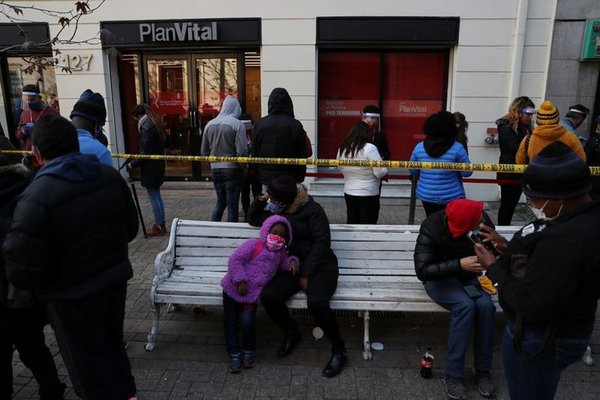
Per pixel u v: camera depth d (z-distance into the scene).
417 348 3.43
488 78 7.55
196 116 8.69
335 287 3.35
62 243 2.25
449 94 7.93
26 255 2.12
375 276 3.73
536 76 7.52
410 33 7.50
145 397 2.88
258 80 8.45
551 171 1.77
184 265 3.83
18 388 3.02
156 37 7.82
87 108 3.22
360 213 4.93
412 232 3.76
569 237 1.70
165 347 3.43
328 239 3.43
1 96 8.78
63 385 2.90
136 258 5.22
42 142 2.29
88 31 7.95
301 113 7.87
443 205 4.29
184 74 8.55
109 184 2.45
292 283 3.28
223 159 4.61
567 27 7.33
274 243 3.25
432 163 3.90
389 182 8.11
